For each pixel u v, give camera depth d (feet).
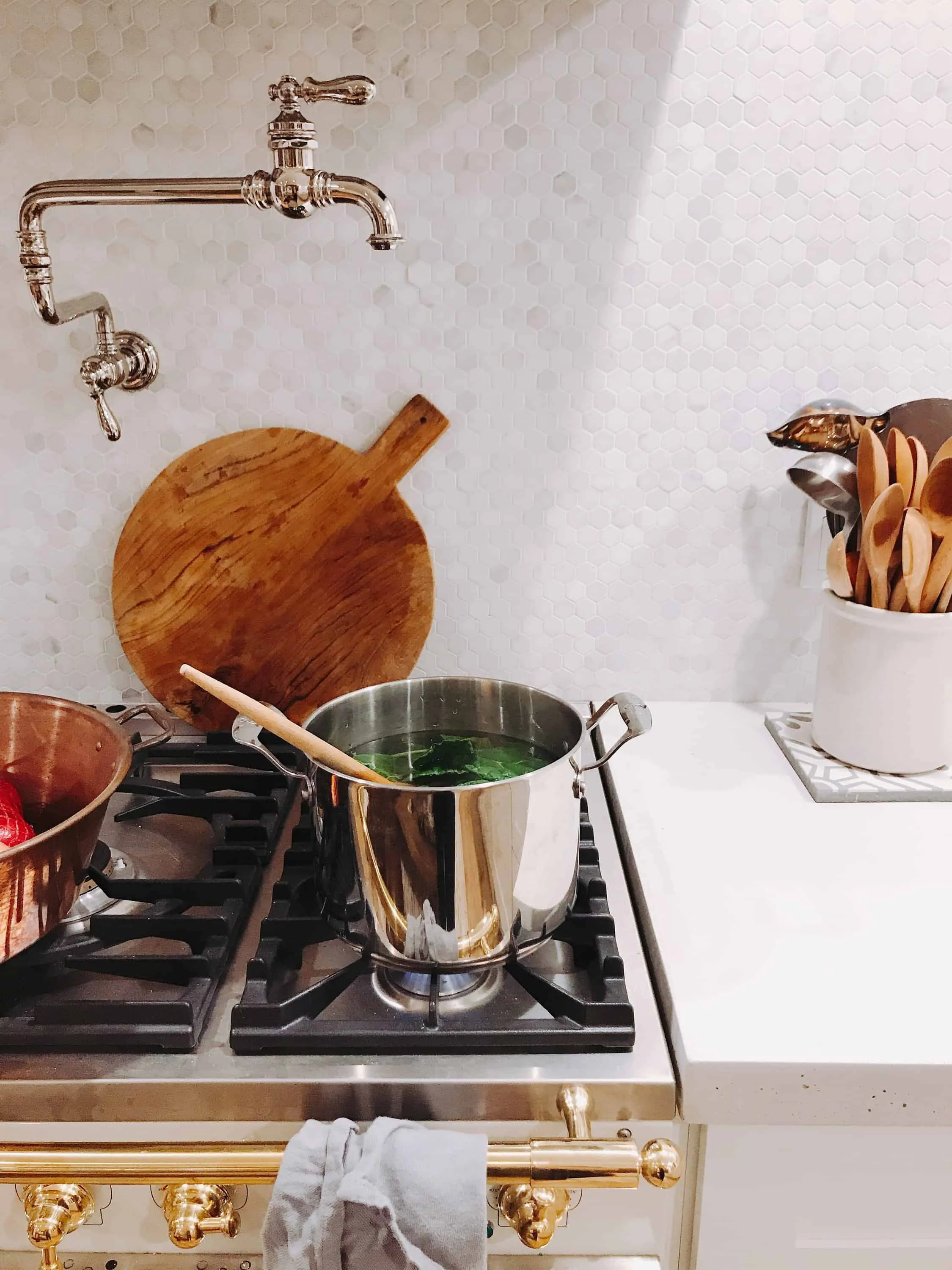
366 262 3.76
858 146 3.65
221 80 3.59
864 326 3.86
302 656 4.12
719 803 3.51
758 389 3.93
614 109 3.60
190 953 2.92
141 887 2.97
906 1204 2.58
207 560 4.02
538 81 3.57
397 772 3.05
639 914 3.00
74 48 3.56
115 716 4.02
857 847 3.24
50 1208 2.34
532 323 3.84
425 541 3.98
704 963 2.68
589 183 3.68
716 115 3.62
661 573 4.17
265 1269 2.24
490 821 2.42
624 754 3.88
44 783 3.26
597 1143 2.27
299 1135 2.27
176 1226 2.33
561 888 2.65
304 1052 2.48
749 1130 2.49
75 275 3.78
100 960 2.65
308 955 2.86
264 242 3.74
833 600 3.65
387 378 3.90
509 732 3.28
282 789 3.66
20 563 4.15
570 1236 2.57
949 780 3.59
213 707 4.17
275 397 3.92
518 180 3.68
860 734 3.62
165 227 3.72
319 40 3.54
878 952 2.73
